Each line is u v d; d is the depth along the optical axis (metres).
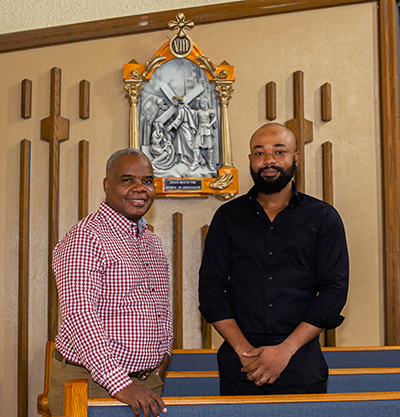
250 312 1.92
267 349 1.78
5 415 3.05
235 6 3.03
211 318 1.92
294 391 1.83
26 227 3.12
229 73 2.97
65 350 1.79
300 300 1.91
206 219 2.98
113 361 1.61
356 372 2.17
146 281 1.89
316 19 2.99
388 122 2.85
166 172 2.97
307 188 2.92
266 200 2.06
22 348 3.04
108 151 3.10
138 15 3.13
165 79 3.04
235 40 3.05
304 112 2.95
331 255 1.93
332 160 2.90
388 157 2.83
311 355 1.87
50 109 3.16
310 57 2.98
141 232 2.00
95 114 3.13
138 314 1.80
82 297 1.67
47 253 3.12
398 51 3.00
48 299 3.05
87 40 3.19
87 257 1.72
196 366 2.46
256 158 2.03
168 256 2.98
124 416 1.53
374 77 2.92
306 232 1.95
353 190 2.88
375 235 2.85
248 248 1.97
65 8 3.22
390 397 1.56
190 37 3.03
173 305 2.94
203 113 2.97
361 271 2.83
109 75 3.14
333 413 1.54
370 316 2.81
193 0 3.10
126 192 1.89
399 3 3.02
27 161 3.16
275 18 3.02
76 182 3.12
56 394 1.81
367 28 2.95
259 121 3.00
